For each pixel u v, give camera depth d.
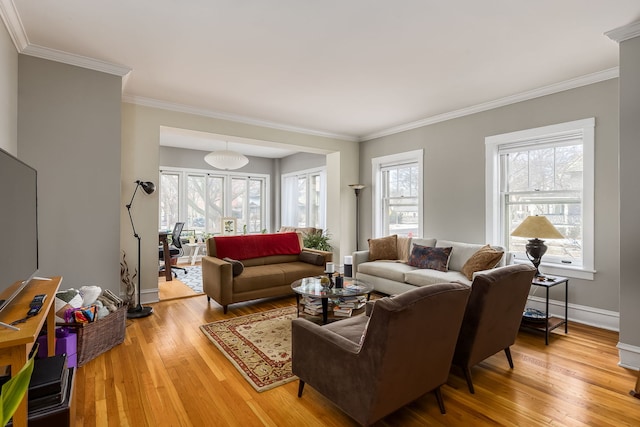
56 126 2.92
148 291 4.13
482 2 2.19
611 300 3.26
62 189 2.94
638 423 1.85
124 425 1.83
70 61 2.97
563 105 3.57
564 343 2.96
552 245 3.78
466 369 2.15
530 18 2.38
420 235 5.07
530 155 3.96
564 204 3.68
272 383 2.27
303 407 2.01
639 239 2.43
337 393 1.78
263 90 3.82
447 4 2.22
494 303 2.14
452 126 4.67
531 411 1.97
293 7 2.26
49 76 2.89
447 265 4.12
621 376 2.37
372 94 3.93
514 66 3.16
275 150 8.04
